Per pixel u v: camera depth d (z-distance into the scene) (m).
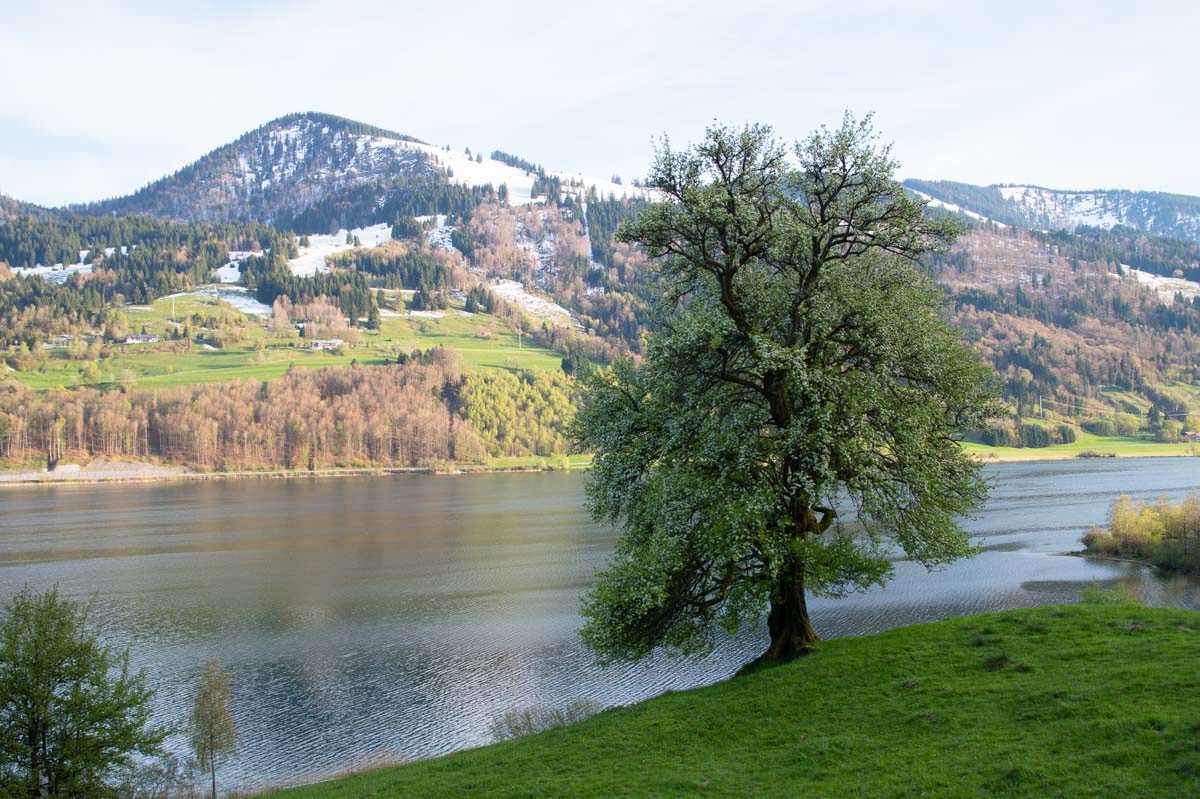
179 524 115.00
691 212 26.23
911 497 26.38
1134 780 14.95
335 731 39.53
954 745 18.08
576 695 43.25
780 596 27.27
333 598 67.31
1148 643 21.91
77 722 27.41
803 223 26.44
